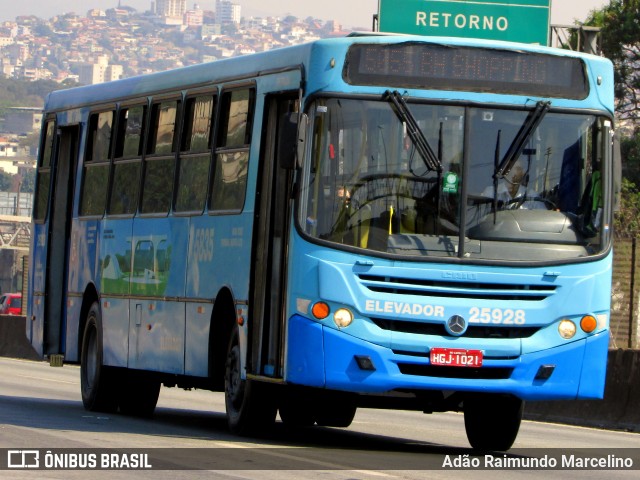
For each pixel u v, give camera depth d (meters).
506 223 20.59
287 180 21.39
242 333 22.41
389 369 20.11
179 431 23.91
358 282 20.16
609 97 21.42
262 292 22.00
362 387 20.08
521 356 20.45
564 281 20.66
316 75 20.61
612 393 33.38
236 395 22.91
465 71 20.83
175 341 25.20
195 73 25.66
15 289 134.38
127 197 28.06
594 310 20.86
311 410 26.70
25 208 173.88
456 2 41.19
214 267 23.69
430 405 21.36
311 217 20.33
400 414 35.97
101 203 29.38
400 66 20.69
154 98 27.27
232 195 23.27
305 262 20.25
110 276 28.56
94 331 29.34
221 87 24.31
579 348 20.73
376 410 37.34
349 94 20.52
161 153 26.64
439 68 20.77
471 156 20.62
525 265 20.50
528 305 20.53
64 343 31.50
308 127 20.53
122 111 28.88
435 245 20.33
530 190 20.80
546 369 20.56
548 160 20.92
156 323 26.11
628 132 70.12
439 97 20.67
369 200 20.34
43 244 32.19
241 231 22.69
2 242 145.62
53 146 32.19
